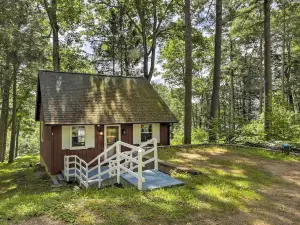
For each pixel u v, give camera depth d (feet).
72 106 46.70
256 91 108.99
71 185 36.86
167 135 53.78
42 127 55.36
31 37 54.65
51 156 43.04
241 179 26.03
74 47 82.43
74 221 15.53
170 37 81.20
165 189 21.99
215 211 17.52
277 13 70.74
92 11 82.94
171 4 76.23
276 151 41.78
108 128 48.06
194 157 38.91
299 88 92.89
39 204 18.52
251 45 100.07
